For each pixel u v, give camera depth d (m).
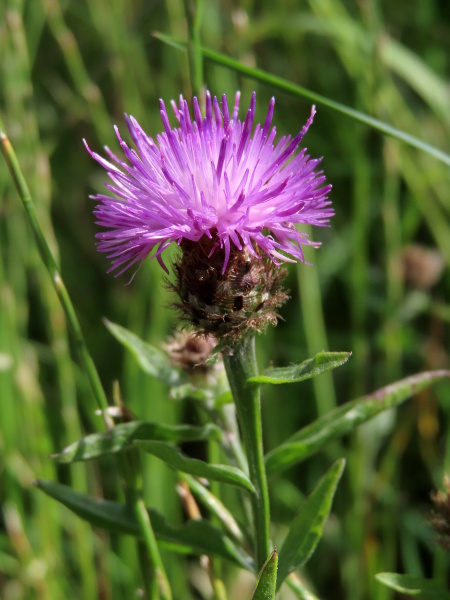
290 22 0.31
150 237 0.16
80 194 0.34
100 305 0.32
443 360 0.28
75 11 0.36
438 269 0.28
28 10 0.32
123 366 0.30
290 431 0.28
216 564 0.19
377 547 0.25
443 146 0.31
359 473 0.25
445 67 0.35
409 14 0.35
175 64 0.31
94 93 0.29
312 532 0.18
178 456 0.17
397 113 0.30
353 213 0.31
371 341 0.30
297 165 0.17
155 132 0.29
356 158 0.28
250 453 0.17
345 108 0.20
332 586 0.26
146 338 0.29
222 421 0.19
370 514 0.25
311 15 0.31
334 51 0.35
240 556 0.19
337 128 0.32
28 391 0.25
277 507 0.26
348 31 0.30
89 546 0.24
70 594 0.25
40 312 0.31
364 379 0.27
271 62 0.34
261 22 0.30
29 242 0.26
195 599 0.26
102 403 0.18
